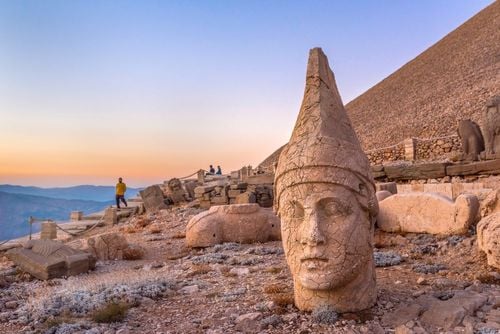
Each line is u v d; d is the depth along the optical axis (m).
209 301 7.25
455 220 10.24
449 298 6.34
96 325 6.33
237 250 11.91
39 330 6.37
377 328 5.43
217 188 21.14
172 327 6.16
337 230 5.81
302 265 5.94
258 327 5.79
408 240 10.75
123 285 8.03
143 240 15.16
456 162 17.55
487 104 17.83
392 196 11.27
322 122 6.14
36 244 11.12
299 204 6.02
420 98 60.47
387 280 7.71
